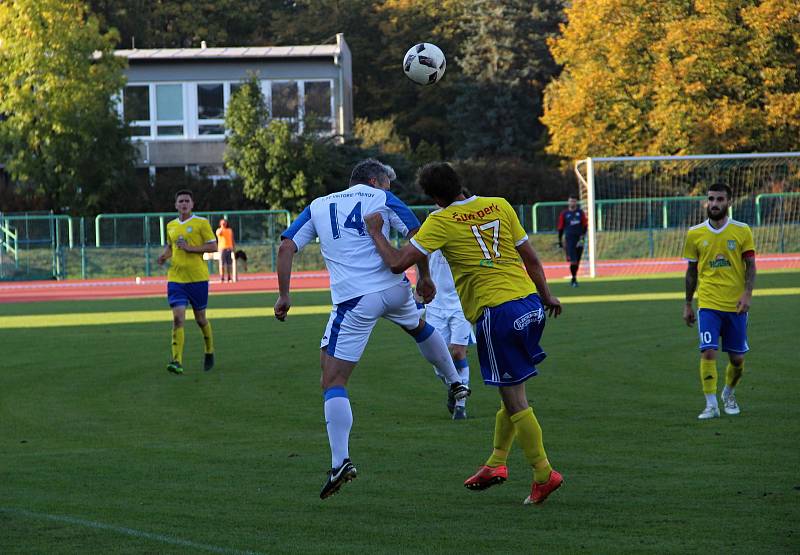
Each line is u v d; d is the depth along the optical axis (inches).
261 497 908.6
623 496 875.4
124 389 1620.3
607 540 741.3
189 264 1770.4
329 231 990.4
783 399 1371.8
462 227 892.6
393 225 1014.4
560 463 1014.4
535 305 887.7
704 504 838.5
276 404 1454.2
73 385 1669.5
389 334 2297.0
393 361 1854.1
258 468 1038.4
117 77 5757.9
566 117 6417.3
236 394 1550.2
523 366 876.6
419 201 5989.2
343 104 6702.8
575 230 3715.6
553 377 1612.9
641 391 1467.8
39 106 5565.9
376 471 1008.2
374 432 1217.4
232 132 5831.7
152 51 6609.3
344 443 893.8
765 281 3695.9
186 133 6530.5
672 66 5930.1
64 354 2094.0
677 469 974.4
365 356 1925.4
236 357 1990.7
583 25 6461.6
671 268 5004.9
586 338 2106.3
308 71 6510.8
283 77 6510.8
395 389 1550.2
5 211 5797.2
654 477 943.7
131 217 5615.2
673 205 5807.1
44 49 5556.1
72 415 1393.9
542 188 6471.5
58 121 5565.9
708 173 5871.1
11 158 5723.4
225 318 2856.8
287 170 5654.5
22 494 930.1
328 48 6648.6
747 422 1213.7
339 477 869.2
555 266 5329.7
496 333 876.0
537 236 5772.6
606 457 1038.4
